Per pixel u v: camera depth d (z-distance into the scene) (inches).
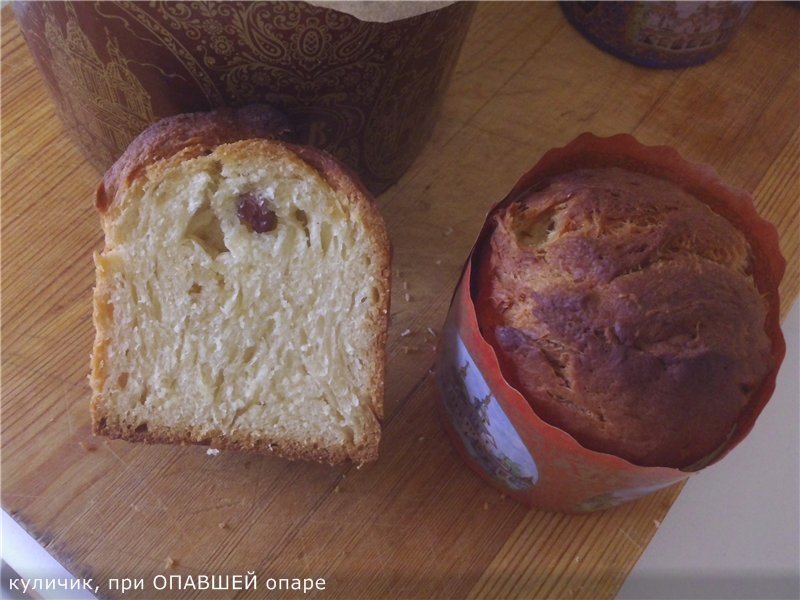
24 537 7.0
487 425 6.6
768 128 10.3
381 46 6.8
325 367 7.0
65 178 8.9
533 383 6.0
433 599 7.1
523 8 11.0
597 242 6.1
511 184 9.5
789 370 8.6
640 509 7.7
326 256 6.9
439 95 8.6
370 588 7.1
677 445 5.9
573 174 6.8
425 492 7.6
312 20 6.3
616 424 5.9
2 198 8.7
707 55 10.5
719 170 9.9
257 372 7.1
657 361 5.8
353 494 7.5
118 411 7.0
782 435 8.2
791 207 9.7
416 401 8.0
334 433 7.1
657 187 6.7
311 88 7.0
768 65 10.9
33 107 9.3
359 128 7.8
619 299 5.9
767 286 6.8
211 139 6.7
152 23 6.3
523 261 6.2
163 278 6.8
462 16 7.5
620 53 10.6
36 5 6.7
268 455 7.4
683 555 7.6
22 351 7.9
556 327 5.9
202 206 6.8
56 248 8.5
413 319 8.5
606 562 7.4
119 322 6.8
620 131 10.1
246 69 6.7
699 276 6.1
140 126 7.7
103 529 7.1
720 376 6.0
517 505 7.6
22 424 7.6
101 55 6.9
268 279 6.9
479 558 7.3
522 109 10.1
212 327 6.9
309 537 7.2
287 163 6.6
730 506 7.8
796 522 7.8
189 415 7.1
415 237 9.0
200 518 7.3
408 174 9.4
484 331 6.3
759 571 7.5
